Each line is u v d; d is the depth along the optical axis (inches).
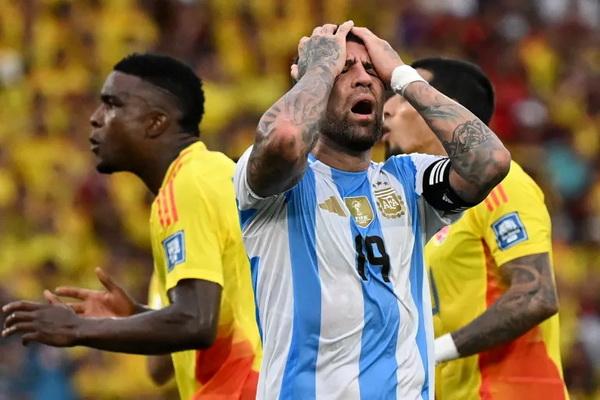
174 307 733.3
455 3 2287.2
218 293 742.5
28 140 1800.0
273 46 2070.6
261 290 614.5
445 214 629.6
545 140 2144.4
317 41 619.2
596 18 2404.0
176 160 791.1
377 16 2215.8
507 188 767.1
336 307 599.5
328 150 622.5
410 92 621.3
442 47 2225.6
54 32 1962.4
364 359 599.5
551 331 780.0
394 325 604.7
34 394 1424.7
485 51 2242.9
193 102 807.7
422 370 610.5
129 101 802.2
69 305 765.3
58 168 1772.9
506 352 768.9
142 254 1731.1
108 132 805.2
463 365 777.6
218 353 775.1
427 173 628.4
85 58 1961.1
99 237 1717.5
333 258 604.7
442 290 784.9
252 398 768.9
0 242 1667.1
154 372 916.6
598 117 2249.0
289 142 577.6
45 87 1888.5
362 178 622.8
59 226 1690.5
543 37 2326.5
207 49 2032.5
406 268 616.1
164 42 2023.9
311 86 598.5
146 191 1760.6
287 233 607.5
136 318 729.0
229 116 1886.1
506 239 759.1
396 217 619.8
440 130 614.9
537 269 753.0
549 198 1993.1
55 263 1638.8
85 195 1731.1
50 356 1444.4
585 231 2006.6
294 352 600.4
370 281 605.3
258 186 591.5
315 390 596.7
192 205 754.2
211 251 749.3
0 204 1704.0
